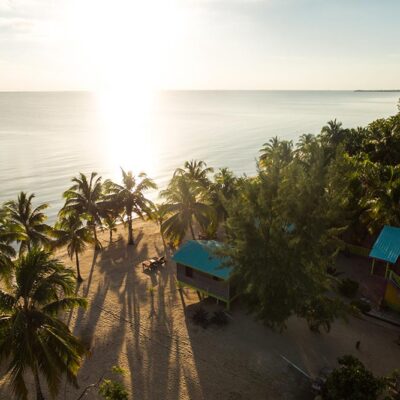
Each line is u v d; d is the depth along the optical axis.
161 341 25.31
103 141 144.00
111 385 17.64
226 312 28.17
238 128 197.25
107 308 29.58
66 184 79.00
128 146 133.25
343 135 65.50
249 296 23.91
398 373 19.70
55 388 15.86
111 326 27.19
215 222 37.97
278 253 20.61
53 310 17.78
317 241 20.72
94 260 39.38
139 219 56.34
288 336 25.38
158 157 113.94
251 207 22.25
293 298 21.48
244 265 21.72
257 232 21.50
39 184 79.00
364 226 36.31
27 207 33.69
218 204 40.00
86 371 22.70
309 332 25.77
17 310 16.89
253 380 21.58
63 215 39.78
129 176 43.56
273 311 21.84
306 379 21.53
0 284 30.84
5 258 25.30
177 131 184.00
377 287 30.98
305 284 20.59
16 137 150.50
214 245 30.25
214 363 23.03
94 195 40.59
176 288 32.59
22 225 33.06
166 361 23.36
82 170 93.06
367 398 17.62
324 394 19.11
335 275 32.72
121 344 25.14
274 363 22.86
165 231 37.69
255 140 150.38
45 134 162.38
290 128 193.62
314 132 173.88
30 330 16.28
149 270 36.25
